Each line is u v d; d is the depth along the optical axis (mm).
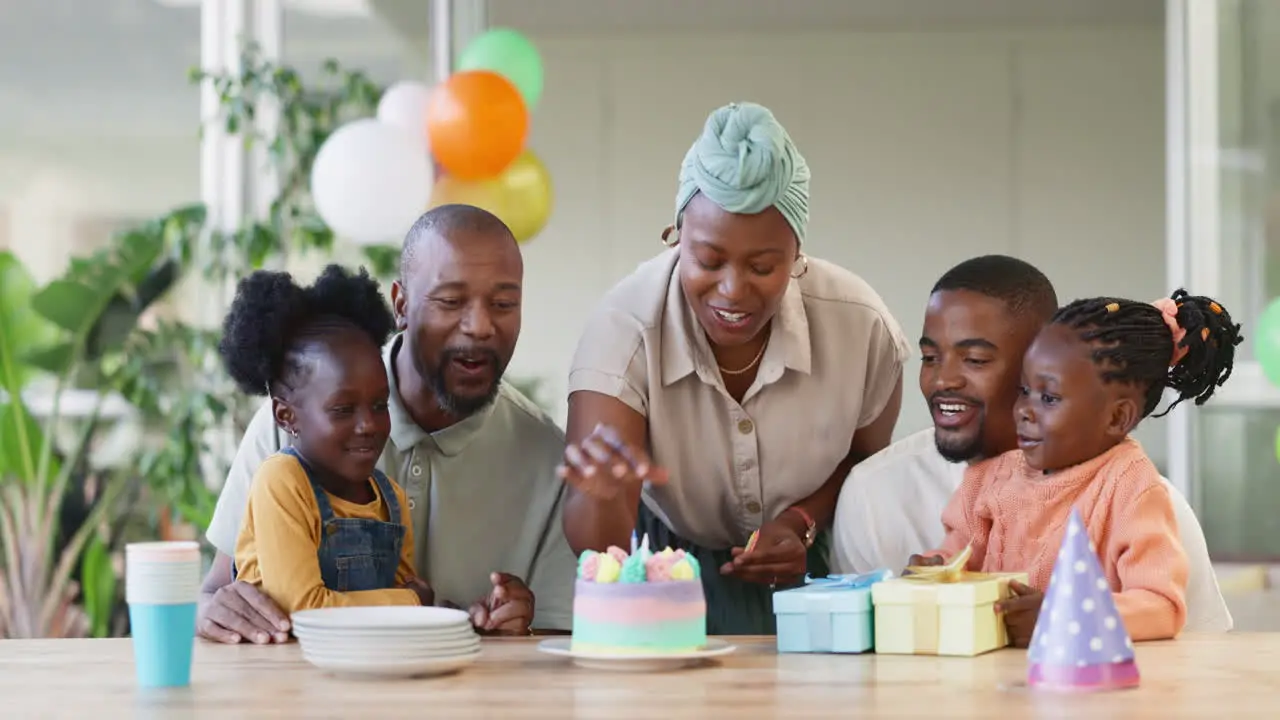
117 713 1096
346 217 3156
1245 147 3650
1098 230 5871
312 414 1622
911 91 5926
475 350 1684
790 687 1171
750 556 1734
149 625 1202
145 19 4219
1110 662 1150
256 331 1654
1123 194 5867
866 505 1918
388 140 3129
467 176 3252
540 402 5062
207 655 1398
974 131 5902
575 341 6039
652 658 1245
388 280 3887
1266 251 3646
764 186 1567
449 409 1732
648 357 1799
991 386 1642
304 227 3799
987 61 5898
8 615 3621
